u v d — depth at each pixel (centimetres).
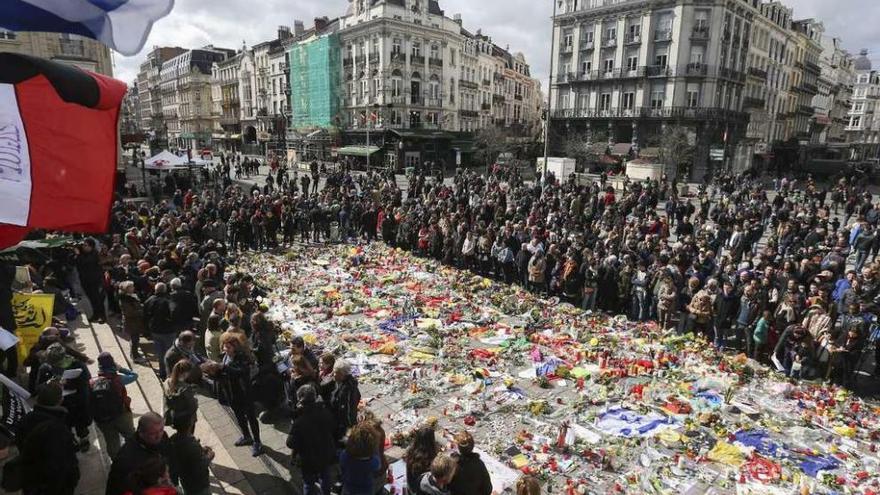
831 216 2531
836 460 695
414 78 5475
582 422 781
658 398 848
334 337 1100
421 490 444
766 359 1034
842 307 1048
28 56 299
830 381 929
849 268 1691
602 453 700
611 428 764
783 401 857
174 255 1224
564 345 1070
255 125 7625
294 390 665
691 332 1126
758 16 5181
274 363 761
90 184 347
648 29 4803
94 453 629
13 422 521
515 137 5994
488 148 5253
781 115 6388
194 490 488
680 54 4691
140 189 3328
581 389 883
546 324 1194
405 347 1052
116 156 362
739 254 1598
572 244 1436
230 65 8125
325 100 5769
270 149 7094
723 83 4881
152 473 381
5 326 682
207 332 799
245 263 1730
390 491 603
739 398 862
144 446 432
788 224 1658
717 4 4566
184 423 491
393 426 771
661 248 1383
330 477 556
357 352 1023
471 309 1284
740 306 1082
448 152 5734
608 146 4888
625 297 1273
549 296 1428
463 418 790
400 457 683
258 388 683
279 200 2066
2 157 316
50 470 443
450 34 5741
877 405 869
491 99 6988
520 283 1538
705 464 684
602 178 3434
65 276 1230
